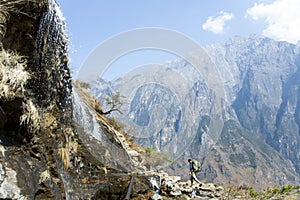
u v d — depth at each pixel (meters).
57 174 4.47
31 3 3.90
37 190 3.71
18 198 3.25
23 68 3.89
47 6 4.29
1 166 3.33
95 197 5.66
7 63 3.71
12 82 3.70
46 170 4.08
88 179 5.72
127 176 6.91
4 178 3.27
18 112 3.84
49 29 4.52
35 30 4.07
